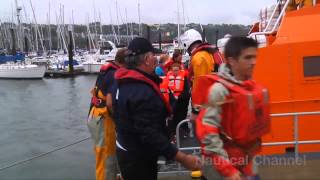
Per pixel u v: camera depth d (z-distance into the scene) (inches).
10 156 445.1
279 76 217.5
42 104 1019.3
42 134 596.4
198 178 218.2
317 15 230.7
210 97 111.5
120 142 144.8
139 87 137.0
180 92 348.5
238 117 109.8
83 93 1268.5
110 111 199.6
